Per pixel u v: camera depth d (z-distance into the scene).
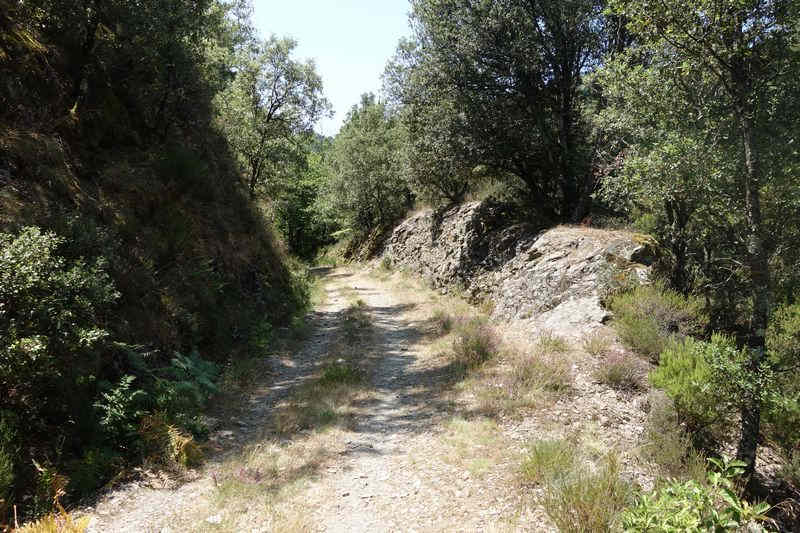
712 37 5.64
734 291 9.32
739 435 6.24
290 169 24.98
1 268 4.95
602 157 14.05
